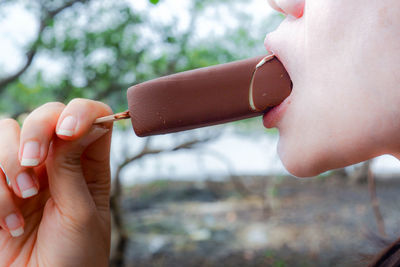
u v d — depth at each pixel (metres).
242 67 0.23
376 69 0.18
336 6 0.19
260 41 1.29
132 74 1.16
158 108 0.23
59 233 0.27
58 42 1.11
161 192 2.48
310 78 0.20
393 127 0.18
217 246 1.63
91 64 1.12
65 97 1.15
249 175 2.58
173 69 1.18
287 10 0.21
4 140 0.27
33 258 0.28
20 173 0.26
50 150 0.28
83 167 0.29
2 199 0.27
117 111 1.24
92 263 0.28
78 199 0.27
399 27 0.18
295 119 0.21
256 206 2.17
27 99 1.35
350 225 1.63
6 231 0.29
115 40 1.09
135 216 2.06
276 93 0.22
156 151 1.13
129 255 1.58
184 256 1.57
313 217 1.82
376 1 0.18
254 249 1.59
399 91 0.18
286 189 2.40
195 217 2.03
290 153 0.21
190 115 0.23
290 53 0.21
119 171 1.17
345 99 0.19
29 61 1.15
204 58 1.24
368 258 0.38
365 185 2.37
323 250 1.43
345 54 0.19
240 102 0.23
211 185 2.55
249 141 2.29
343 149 0.19
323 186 2.39
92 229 0.28
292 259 1.43
